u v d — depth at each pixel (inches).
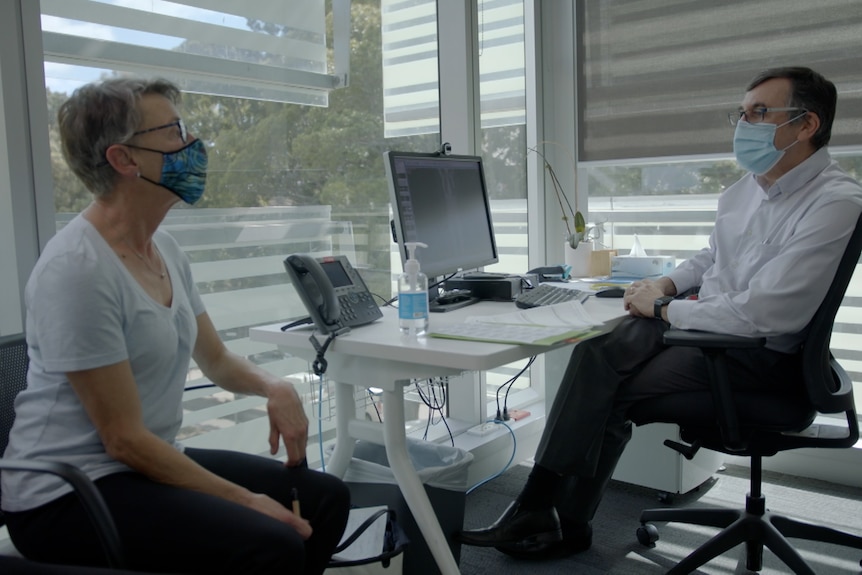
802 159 77.1
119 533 45.7
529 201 127.6
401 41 104.9
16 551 51.7
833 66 100.1
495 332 64.5
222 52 82.4
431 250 82.7
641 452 103.5
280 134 89.0
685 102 111.5
